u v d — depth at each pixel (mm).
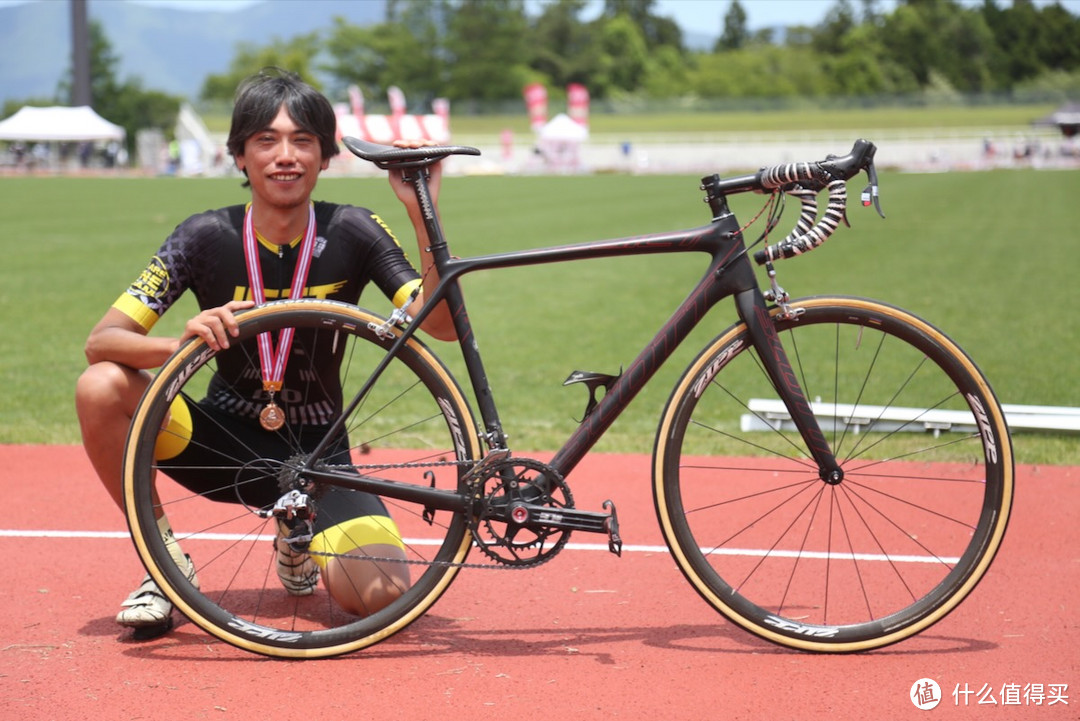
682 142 76062
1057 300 11539
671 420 3129
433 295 3082
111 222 22719
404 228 21703
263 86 3061
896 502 4629
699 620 3375
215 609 3061
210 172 57938
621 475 5133
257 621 3312
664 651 3127
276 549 3447
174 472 3332
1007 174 52469
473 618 3379
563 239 19250
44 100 96562
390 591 3166
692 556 3135
